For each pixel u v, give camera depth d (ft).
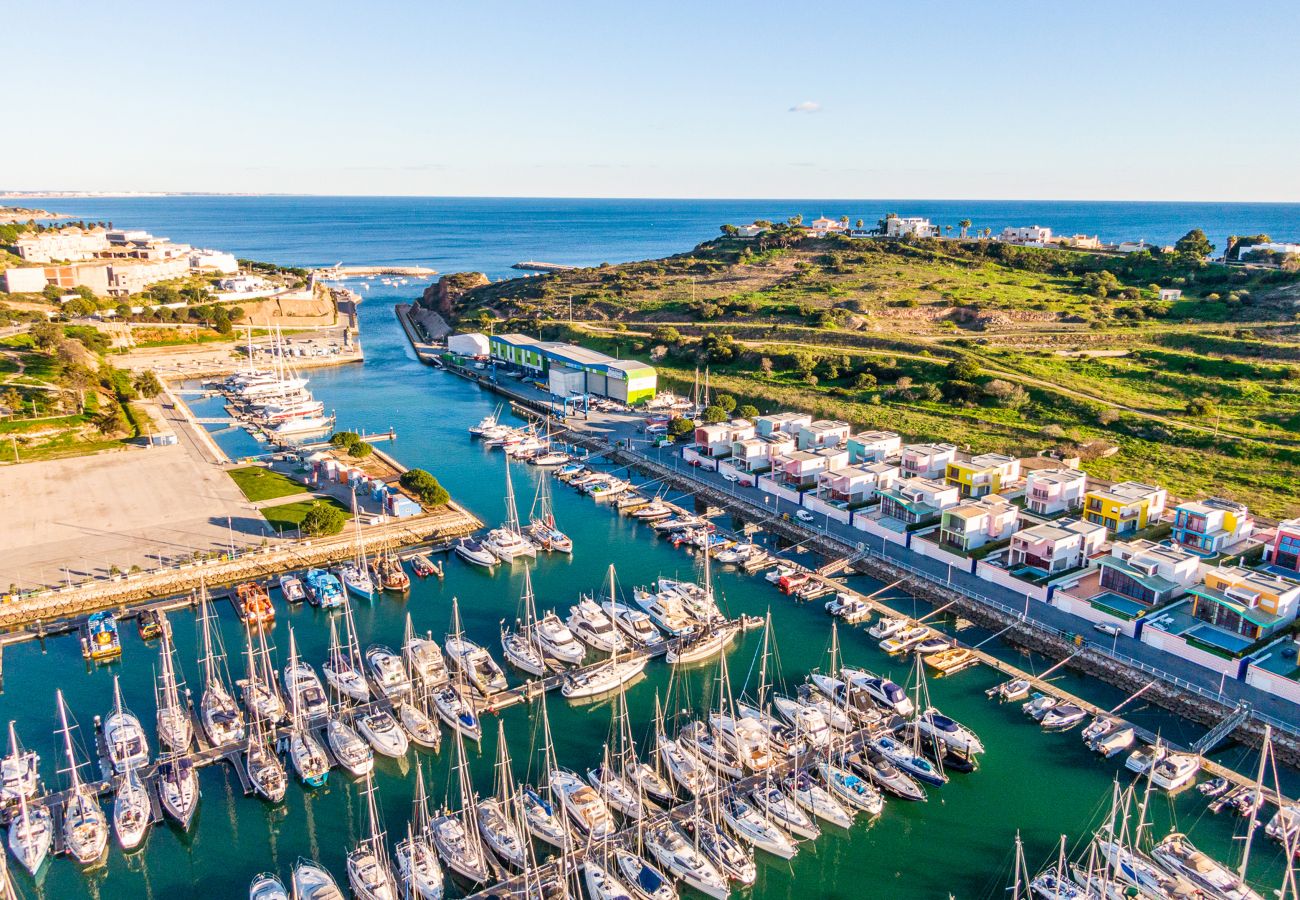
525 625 288.10
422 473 405.39
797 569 341.21
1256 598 271.69
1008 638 293.43
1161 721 247.50
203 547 350.84
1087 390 540.52
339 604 317.42
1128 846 198.18
